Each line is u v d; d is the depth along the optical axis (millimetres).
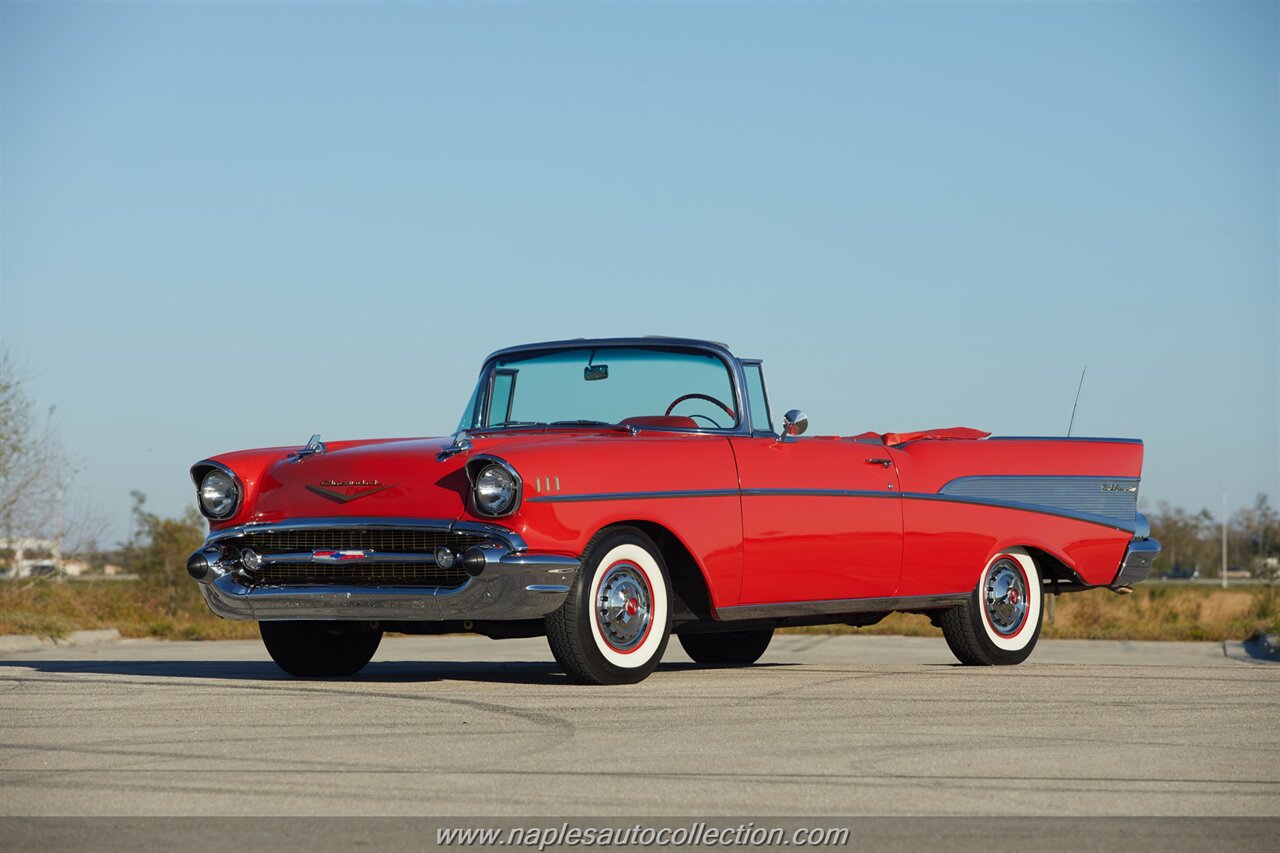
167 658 15469
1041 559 12852
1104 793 5914
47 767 6535
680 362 11328
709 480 10250
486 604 9328
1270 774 6340
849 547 11039
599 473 9695
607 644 9750
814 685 9906
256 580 10125
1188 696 9211
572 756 6762
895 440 12125
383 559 9609
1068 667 12023
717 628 11047
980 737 7363
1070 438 12766
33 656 15969
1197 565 143625
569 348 11656
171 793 5926
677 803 5711
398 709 8469
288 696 9172
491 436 10602
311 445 10500
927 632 26531
